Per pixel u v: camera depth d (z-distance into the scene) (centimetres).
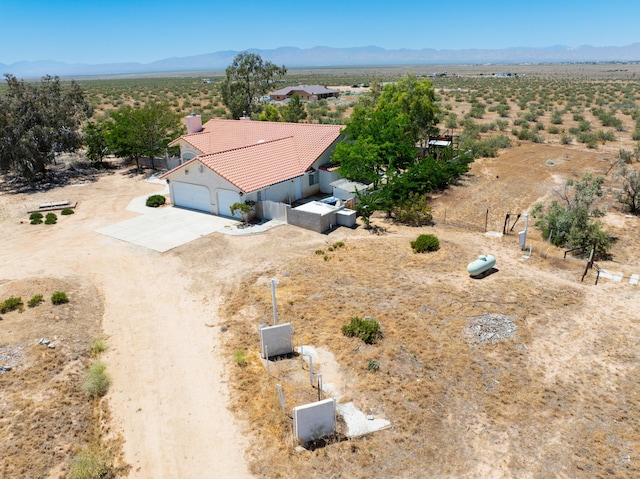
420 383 1332
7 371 1392
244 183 2706
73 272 2106
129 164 4334
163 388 1354
